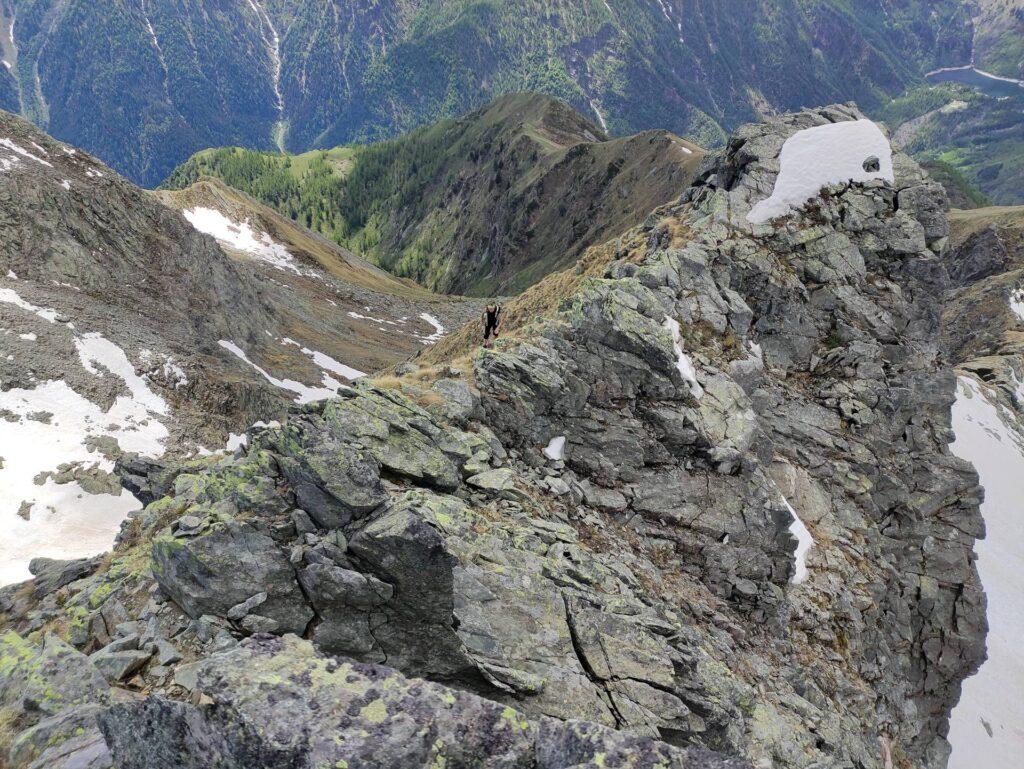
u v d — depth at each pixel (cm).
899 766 2730
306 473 1561
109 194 9756
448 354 5278
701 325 3097
